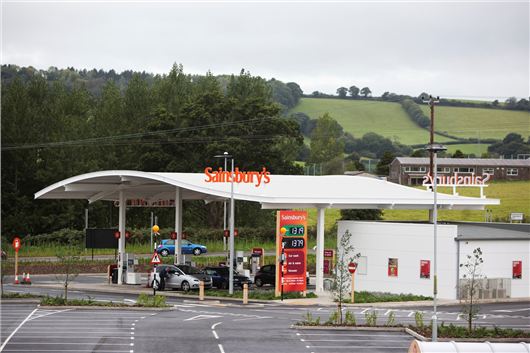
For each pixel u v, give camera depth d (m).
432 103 84.56
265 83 135.00
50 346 35.38
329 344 37.09
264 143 115.81
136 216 122.94
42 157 118.19
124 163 121.25
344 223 64.75
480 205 69.25
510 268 61.16
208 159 112.75
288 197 60.28
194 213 125.62
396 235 61.53
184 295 60.91
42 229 116.06
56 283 69.56
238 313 49.22
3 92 122.81
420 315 42.34
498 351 27.03
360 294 60.84
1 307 49.94
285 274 58.66
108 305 49.97
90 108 143.12
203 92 128.12
